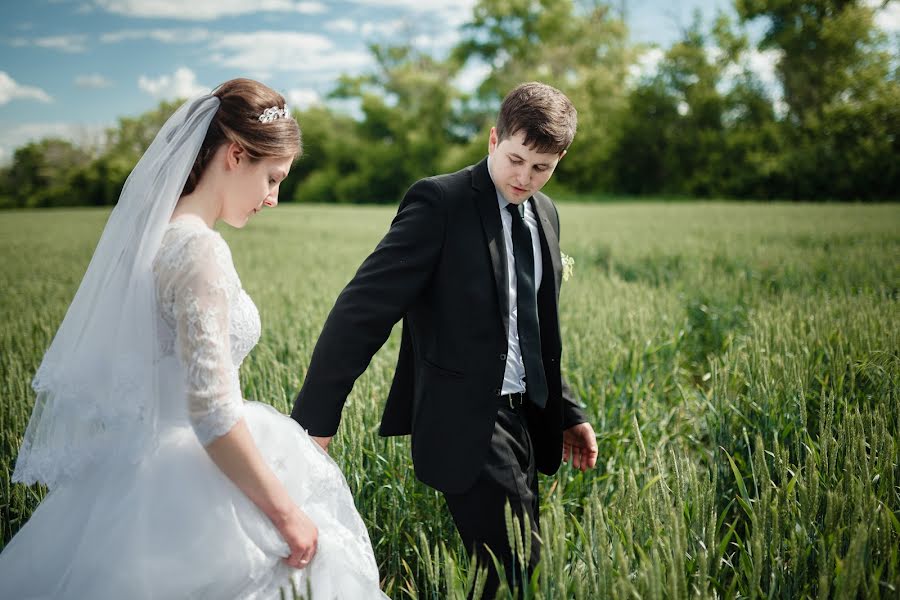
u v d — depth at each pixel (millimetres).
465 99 59500
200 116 1564
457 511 1980
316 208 40719
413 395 2223
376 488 2584
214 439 1451
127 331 1491
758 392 2918
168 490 1537
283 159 1665
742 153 40500
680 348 4805
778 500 1742
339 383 1884
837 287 6281
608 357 3822
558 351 2168
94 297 1573
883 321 3842
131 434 1548
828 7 37969
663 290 6523
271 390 3250
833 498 1704
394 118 58625
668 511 1711
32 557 1588
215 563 1521
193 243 1474
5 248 15023
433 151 57094
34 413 1663
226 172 1626
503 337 1995
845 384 3152
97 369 1519
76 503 1599
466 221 1997
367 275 1950
